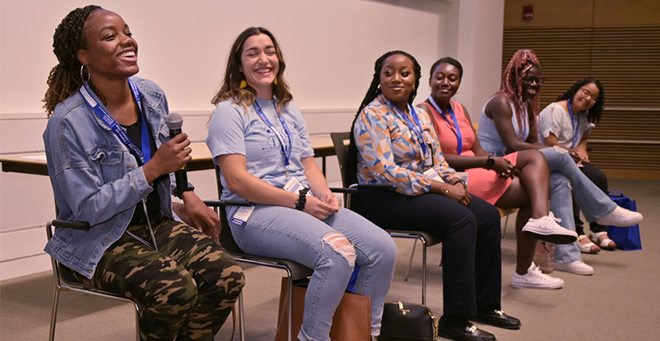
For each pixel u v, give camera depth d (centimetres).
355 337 172
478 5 659
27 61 316
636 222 315
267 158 190
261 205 183
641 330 234
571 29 779
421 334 197
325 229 171
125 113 162
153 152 166
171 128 150
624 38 760
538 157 271
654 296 280
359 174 240
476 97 679
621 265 340
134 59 154
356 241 183
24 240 320
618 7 758
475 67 670
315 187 201
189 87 407
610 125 782
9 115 304
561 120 386
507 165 269
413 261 348
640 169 776
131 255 148
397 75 234
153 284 140
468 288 216
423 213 219
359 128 232
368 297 171
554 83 796
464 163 278
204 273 152
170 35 389
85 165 148
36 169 225
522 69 338
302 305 180
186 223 180
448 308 220
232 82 198
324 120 517
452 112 305
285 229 171
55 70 155
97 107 153
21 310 256
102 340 219
